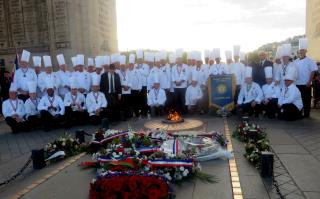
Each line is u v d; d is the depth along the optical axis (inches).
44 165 274.1
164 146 265.7
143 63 569.0
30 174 256.1
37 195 211.2
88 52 775.1
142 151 257.0
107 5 895.7
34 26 773.3
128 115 530.3
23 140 394.0
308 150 293.0
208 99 534.6
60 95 531.2
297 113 448.8
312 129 384.5
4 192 220.4
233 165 254.5
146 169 221.1
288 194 198.7
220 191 206.4
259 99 486.3
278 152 288.4
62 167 266.8
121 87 519.8
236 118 482.6
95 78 484.7
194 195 201.5
